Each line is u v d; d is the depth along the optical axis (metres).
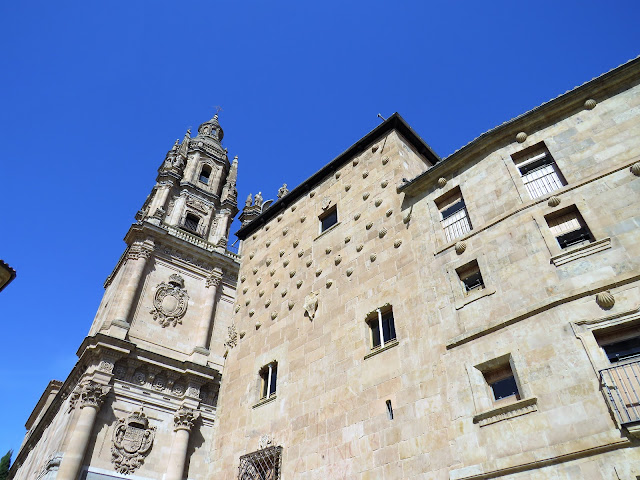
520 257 13.97
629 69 14.95
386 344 15.79
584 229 13.55
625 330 11.45
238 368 21.27
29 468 43.62
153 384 41.06
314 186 24.28
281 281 22.17
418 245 17.06
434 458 12.55
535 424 11.30
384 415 14.37
